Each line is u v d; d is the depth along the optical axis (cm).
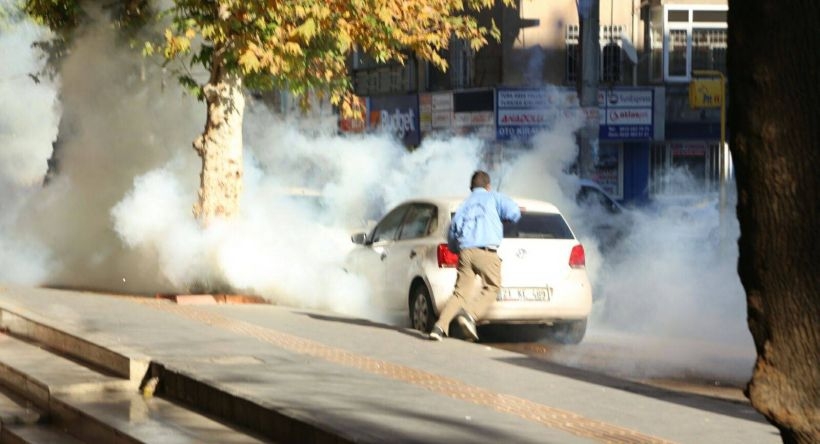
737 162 612
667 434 1118
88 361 1628
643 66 5397
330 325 1881
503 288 1892
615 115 5319
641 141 5403
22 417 1417
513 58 5209
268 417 1201
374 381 1378
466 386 1360
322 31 2177
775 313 603
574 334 1967
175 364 1455
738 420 1189
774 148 592
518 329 2119
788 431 609
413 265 1972
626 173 5412
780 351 604
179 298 2188
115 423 1266
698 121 5425
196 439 1193
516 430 1117
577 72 4853
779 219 595
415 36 2302
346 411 1184
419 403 1242
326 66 2341
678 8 5372
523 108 5150
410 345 1681
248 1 2106
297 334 1764
